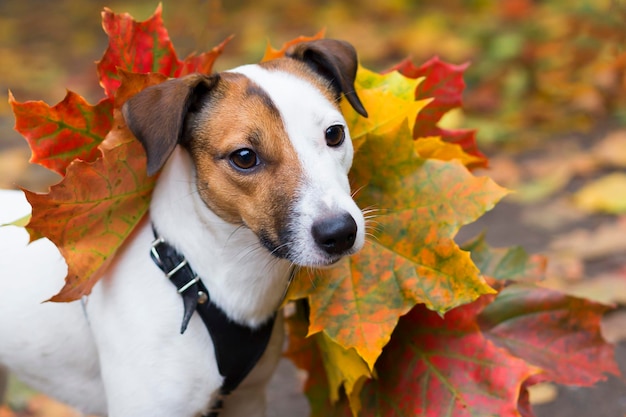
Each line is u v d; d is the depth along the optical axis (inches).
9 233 116.0
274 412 156.8
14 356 116.4
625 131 263.0
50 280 112.7
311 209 92.4
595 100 281.0
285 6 407.8
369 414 113.7
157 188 105.4
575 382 114.0
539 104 289.0
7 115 313.7
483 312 118.0
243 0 418.6
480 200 102.3
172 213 103.3
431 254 103.3
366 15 383.2
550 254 194.1
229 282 103.3
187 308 102.3
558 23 321.1
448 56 323.6
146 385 103.4
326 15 384.8
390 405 111.4
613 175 229.1
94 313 106.8
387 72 120.3
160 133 94.4
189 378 104.6
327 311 104.5
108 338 105.0
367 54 334.0
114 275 105.7
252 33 367.2
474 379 106.0
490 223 217.8
